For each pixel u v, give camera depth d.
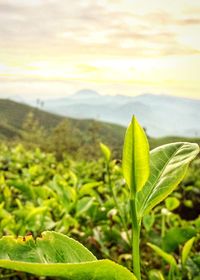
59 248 0.82
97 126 44.62
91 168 6.69
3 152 8.02
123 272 0.70
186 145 1.13
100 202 3.22
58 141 45.22
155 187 1.03
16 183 3.49
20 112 109.81
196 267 2.11
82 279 0.70
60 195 2.96
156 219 3.63
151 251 3.18
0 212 2.87
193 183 6.61
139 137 0.91
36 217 2.69
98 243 2.73
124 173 0.95
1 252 0.78
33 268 0.64
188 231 2.25
